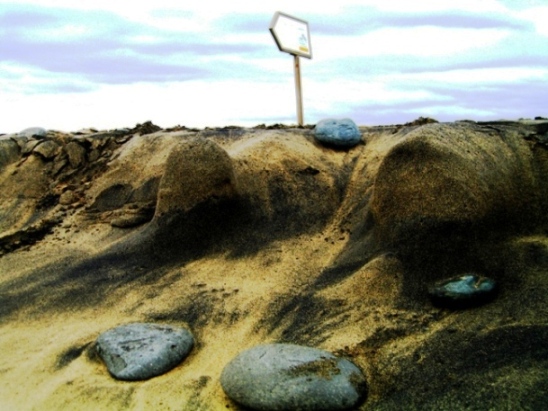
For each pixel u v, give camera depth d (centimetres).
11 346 452
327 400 332
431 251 468
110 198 730
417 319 420
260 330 442
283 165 653
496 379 337
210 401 360
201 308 478
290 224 596
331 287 483
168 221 590
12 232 695
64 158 819
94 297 519
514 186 501
